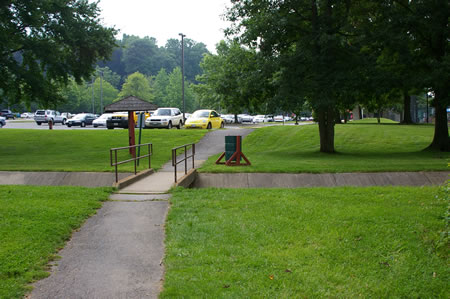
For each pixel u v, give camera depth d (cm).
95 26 2327
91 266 557
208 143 2427
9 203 839
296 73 1812
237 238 645
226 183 1293
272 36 1856
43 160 1739
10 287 476
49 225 697
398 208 803
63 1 2138
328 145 2077
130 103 1755
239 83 2009
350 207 817
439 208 795
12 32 2031
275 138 2667
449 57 1706
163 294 462
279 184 1263
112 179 1290
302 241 630
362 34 1825
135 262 571
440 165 1408
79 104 8962
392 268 541
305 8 1975
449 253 585
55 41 2220
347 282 500
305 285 487
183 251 595
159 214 809
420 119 8300
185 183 1167
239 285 485
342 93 1797
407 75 1805
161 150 2148
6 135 2631
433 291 484
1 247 588
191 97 9019
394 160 1695
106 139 2514
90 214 800
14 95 2133
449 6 1794
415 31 1928
